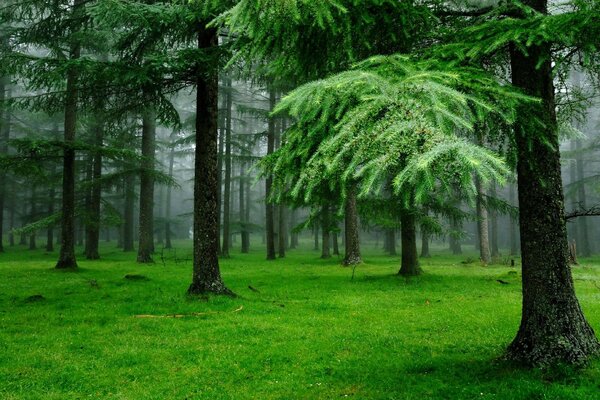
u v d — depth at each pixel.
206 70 9.77
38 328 7.94
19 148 15.30
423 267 21.11
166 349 6.66
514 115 3.23
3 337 7.32
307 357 6.21
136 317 8.79
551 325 5.07
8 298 10.90
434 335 7.29
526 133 4.02
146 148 22.92
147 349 6.66
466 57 4.21
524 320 5.35
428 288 13.03
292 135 3.56
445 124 2.39
